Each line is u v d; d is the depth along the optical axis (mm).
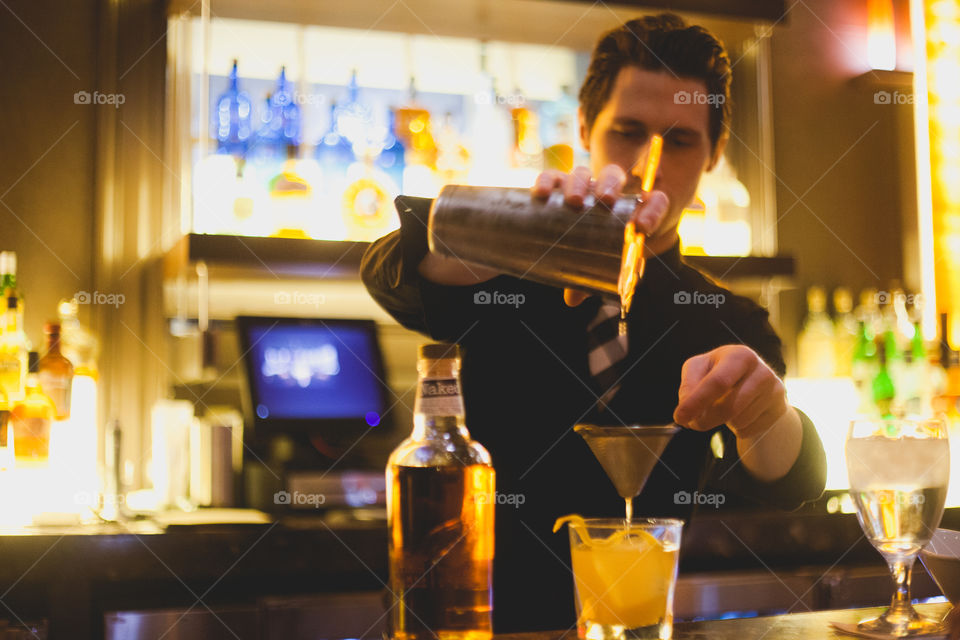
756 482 1225
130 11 2496
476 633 825
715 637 818
